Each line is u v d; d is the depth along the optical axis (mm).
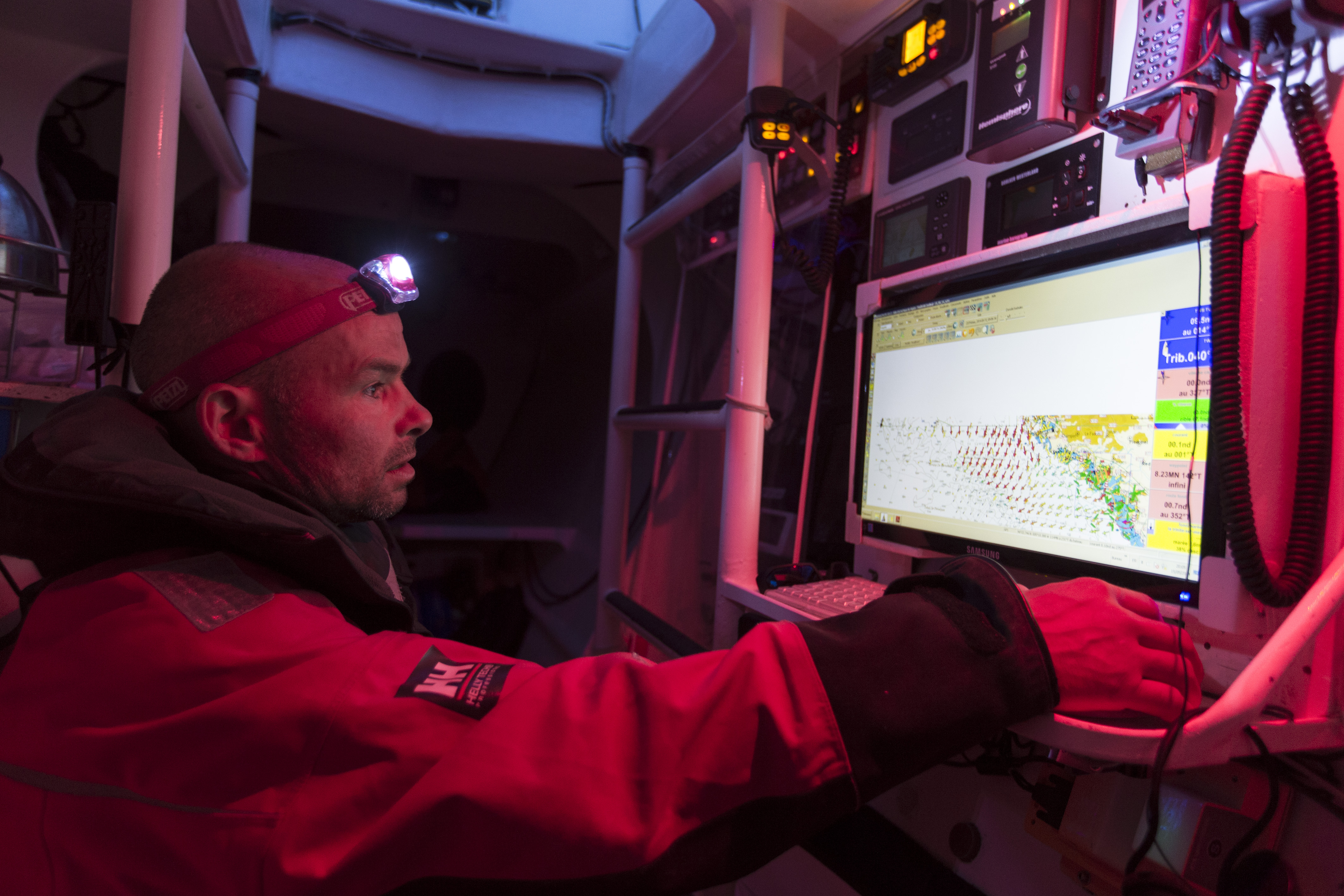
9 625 764
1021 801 896
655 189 2168
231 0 1647
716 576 1911
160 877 378
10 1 1697
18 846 398
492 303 3377
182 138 2424
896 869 952
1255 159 766
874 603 499
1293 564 638
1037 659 470
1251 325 648
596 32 2137
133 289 1053
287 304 573
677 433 2252
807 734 406
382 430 621
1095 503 774
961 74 1120
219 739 385
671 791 386
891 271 1259
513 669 447
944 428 1003
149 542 500
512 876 366
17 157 1837
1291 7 680
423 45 2186
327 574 527
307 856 363
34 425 1419
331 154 2736
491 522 3145
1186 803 697
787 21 1345
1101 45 915
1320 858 683
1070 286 821
